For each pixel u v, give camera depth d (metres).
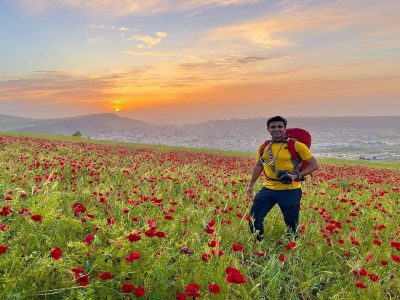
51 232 4.90
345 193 12.38
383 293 4.82
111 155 20.75
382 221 8.40
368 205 9.96
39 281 3.70
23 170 10.85
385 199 11.94
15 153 16.34
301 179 6.75
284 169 6.73
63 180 10.25
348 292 4.65
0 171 10.01
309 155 6.71
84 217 5.69
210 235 5.87
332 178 17.16
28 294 3.43
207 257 4.34
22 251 4.21
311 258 5.83
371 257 5.70
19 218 5.09
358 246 6.47
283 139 6.86
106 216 6.46
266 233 7.18
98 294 3.62
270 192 6.84
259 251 5.42
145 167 15.55
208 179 13.34
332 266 5.64
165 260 4.36
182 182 11.90
